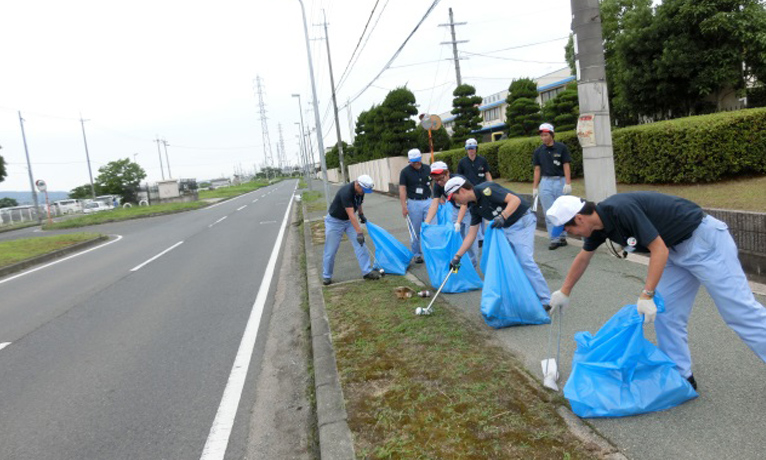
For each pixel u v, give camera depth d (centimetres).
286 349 484
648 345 287
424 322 460
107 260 1192
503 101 3881
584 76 661
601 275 553
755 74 1153
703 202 660
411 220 728
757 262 476
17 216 4225
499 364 354
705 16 1094
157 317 630
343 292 612
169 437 335
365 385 348
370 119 2969
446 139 2430
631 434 258
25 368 486
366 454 268
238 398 385
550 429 268
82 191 7281
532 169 1266
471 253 627
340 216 652
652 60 1212
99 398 403
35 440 343
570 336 396
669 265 292
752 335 266
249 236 1422
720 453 236
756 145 708
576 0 656
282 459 302
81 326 618
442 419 290
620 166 907
